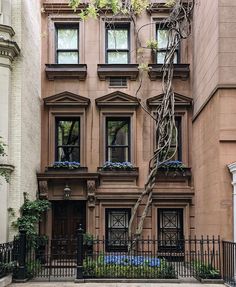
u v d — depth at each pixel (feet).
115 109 58.34
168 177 57.36
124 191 56.80
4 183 46.06
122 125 59.00
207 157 49.55
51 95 58.44
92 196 56.08
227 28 45.42
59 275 46.32
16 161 47.34
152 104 57.77
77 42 59.98
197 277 44.06
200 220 53.06
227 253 42.01
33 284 40.98
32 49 53.93
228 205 43.83
